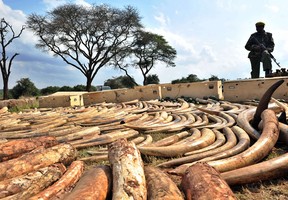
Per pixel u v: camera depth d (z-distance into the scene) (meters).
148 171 3.64
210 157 4.34
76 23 34.12
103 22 34.22
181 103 13.90
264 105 6.25
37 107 21.22
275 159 3.81
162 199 2.78
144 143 5.83
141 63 41.38
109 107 15.75
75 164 4.00
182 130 7.38
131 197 2.90
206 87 15.16
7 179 3.44
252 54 15.14
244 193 3.46
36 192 3.34
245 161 4.02
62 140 6.71
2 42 32.03
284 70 13.91
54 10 33.91
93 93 19.25
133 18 35.16
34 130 8.52
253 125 6.51
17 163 3.69
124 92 18.23
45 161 3.94
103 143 6.28
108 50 36.16
